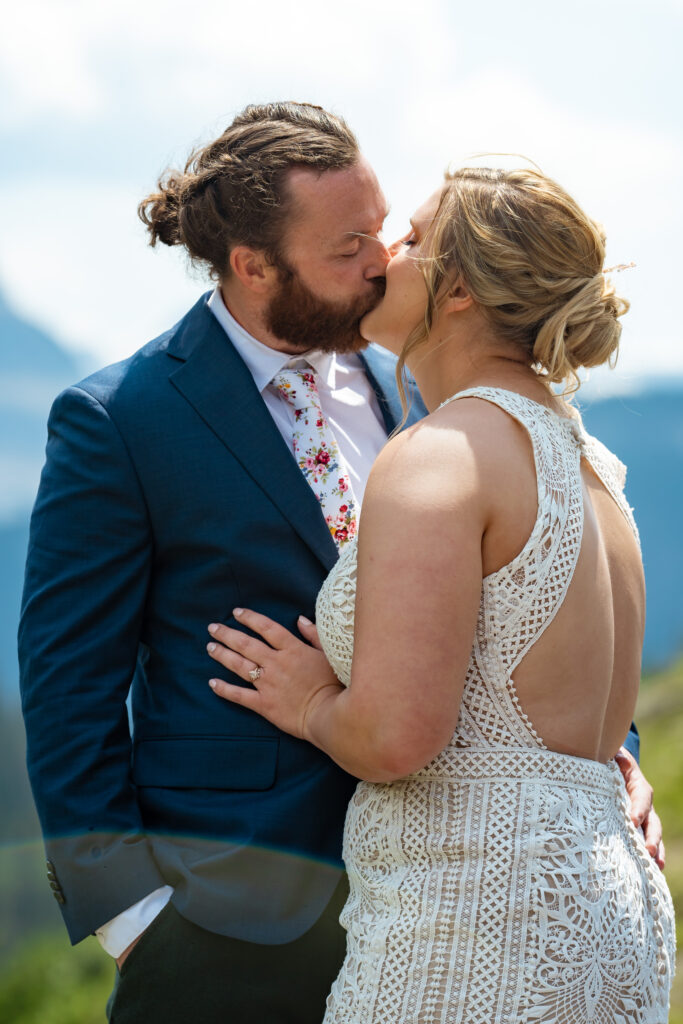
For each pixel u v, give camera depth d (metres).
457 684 1.59
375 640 1.59
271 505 2.06
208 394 2.12
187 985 1.98
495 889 1.63
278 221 2.11
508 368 1.81
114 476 2.06
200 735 2.04
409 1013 1.64
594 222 1.82
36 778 2.04
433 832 1.69
